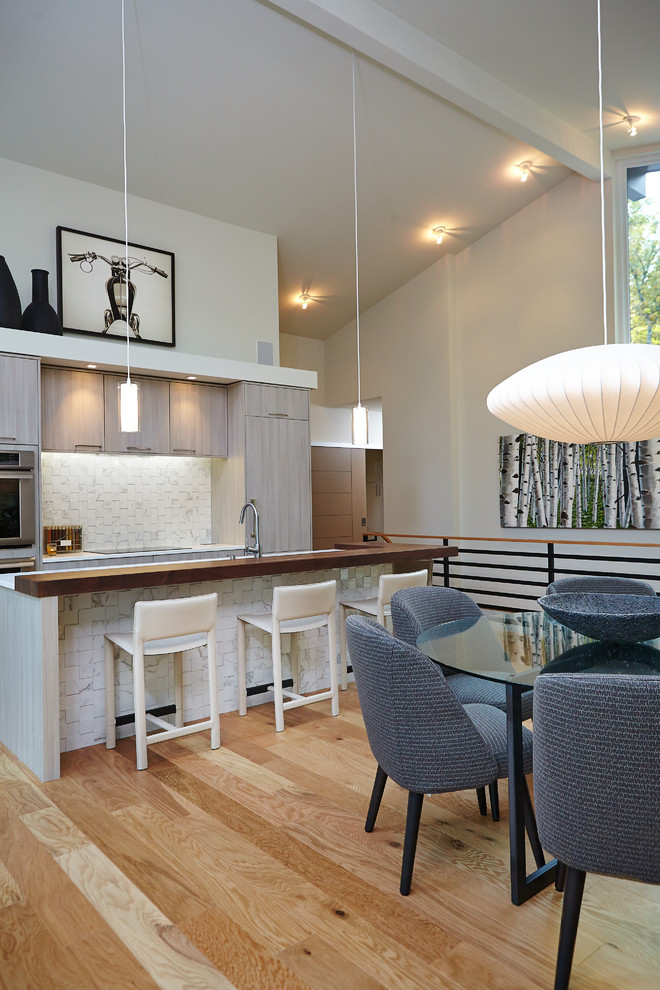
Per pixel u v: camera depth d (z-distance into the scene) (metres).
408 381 7.81
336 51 4.45
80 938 1.83
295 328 8.40
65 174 4.97
